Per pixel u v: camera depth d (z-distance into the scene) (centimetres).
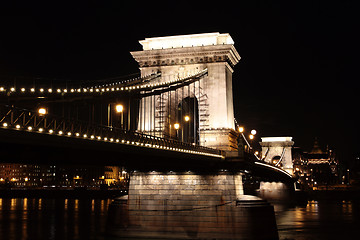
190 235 5138
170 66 6675
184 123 7050
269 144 13962
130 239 5238
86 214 9219
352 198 16175
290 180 12431
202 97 6500
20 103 2816
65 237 5744
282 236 5762
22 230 6506
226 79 6638
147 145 3603
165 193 5356
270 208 5069
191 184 5309
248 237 4897
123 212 5406
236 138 6862
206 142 6356
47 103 3000
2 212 9688
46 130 2423
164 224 5253
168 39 6950
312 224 7212
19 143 2277
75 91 3266
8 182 18325
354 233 6147
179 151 4188
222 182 5219
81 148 2761
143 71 6744
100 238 5466
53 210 10256
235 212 5044
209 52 6562
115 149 3133
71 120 2653
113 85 4616
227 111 6544
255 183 17662
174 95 6525
